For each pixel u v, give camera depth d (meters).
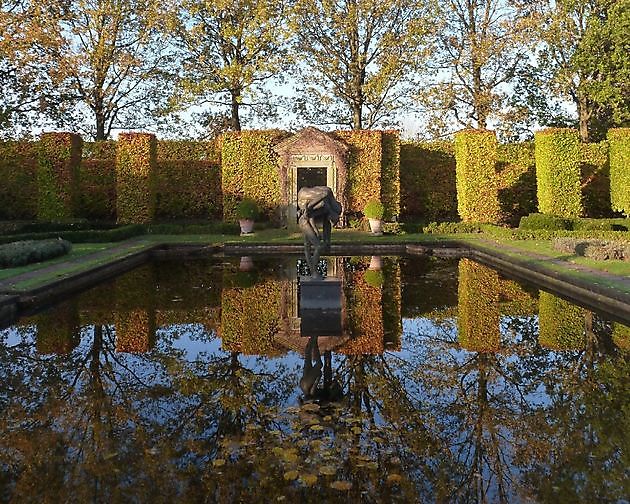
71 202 17.62
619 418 3.89
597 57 20.45
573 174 16.83
